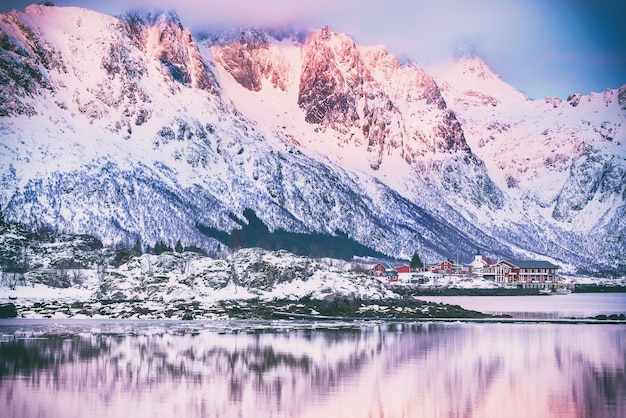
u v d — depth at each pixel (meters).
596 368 155.25
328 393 131.75
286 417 117.06
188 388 134.50
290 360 161.25
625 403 126.00
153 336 196.75
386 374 147.62
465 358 165.62
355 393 131.88
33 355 163.50
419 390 134.25
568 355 170.88
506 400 127.75
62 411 119.06
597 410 121.69
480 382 141.00
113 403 123.88
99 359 159.75
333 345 182.88
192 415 117.69
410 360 162.50
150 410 120.06
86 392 130.75
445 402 126.31
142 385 136.25
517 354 171.62
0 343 180.50
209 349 174.75
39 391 131.12
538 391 134.12
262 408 121.81
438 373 149.00
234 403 124.69
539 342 191.12
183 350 172.75
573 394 132.00
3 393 129.50
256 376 144.75
